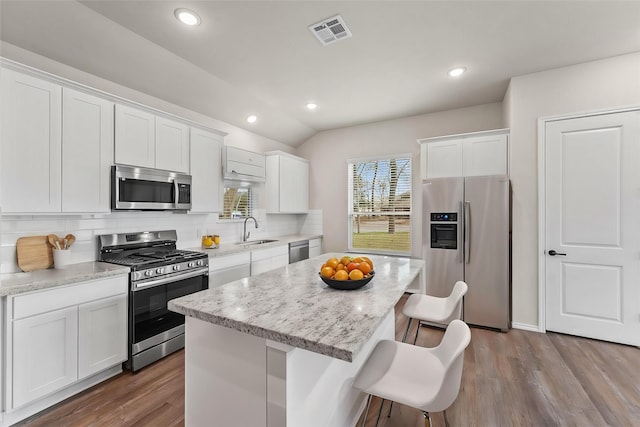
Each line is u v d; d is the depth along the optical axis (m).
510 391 2.01
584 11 2.05
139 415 1.78
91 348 2.01
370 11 2.06
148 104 3.01
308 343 0.96
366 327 1.07
